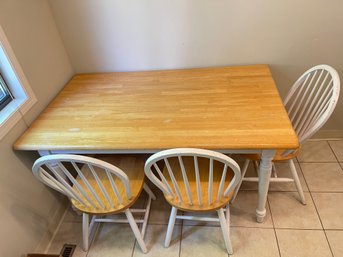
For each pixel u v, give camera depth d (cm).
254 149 115
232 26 164
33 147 128
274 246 150
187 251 153
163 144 119
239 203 174
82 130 134
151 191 179
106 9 164
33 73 150
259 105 136
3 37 128
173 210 138
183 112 138
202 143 116
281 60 174
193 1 156
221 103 141
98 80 181
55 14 169
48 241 165
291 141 112
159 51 178
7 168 131
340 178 181
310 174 186
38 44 155
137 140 123
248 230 159
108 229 169
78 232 170
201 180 139
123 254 156
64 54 181
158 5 160
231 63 179
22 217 143
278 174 188
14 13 137
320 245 147
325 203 168
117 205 132
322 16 155
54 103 160
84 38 177
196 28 166
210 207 125
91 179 148
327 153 200
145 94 158
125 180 119
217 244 155
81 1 162
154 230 165
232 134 119
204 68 181
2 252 130
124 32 172
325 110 131
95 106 152
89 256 157
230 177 138
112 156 160
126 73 187
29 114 145
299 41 165
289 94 161
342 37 160
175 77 173
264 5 154
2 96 140
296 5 153
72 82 182
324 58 170
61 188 124
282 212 166
